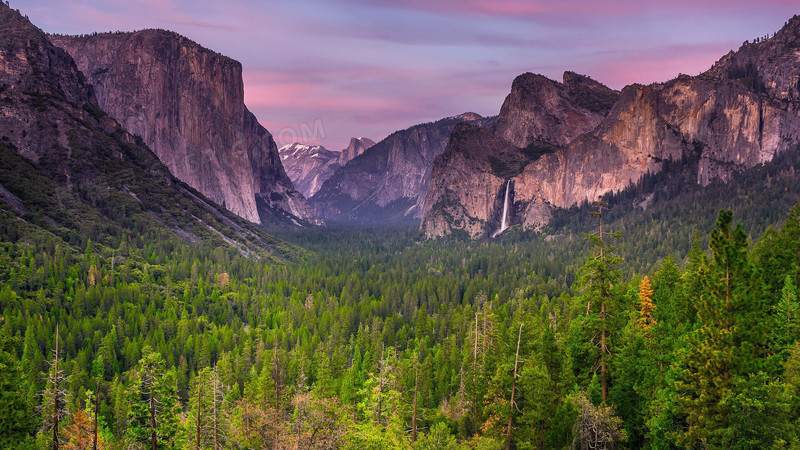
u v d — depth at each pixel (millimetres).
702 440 55125
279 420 75250
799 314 61156
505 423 69938
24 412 65125
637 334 67812
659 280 93312
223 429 74688
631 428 65250
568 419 64062
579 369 70875
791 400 51375
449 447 69688
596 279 66688
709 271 56969
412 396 88625
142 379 76875
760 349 57312
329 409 69625
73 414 78500
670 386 61125
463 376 105938
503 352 82625
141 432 75562
